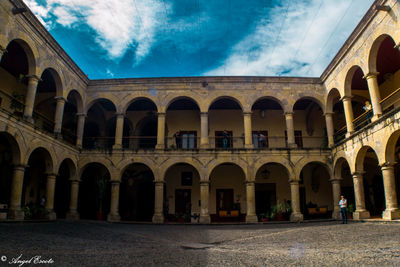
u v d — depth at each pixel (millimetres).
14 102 18625
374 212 21953
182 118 26375
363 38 16688
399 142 18656
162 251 8500
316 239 10570
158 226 17984
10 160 19797
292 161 20922
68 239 10281
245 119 21797
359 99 22438
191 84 22453
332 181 20703
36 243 8891
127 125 26922
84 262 6789
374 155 20609
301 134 26109
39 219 17203
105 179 24344
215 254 8016
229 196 24703
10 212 14734
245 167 20828
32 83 16297
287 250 8570
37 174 22969
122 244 9805
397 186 20750
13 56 18594
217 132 26062
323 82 22266
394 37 14086
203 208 20281
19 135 15031
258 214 24469
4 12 13914
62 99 19125
